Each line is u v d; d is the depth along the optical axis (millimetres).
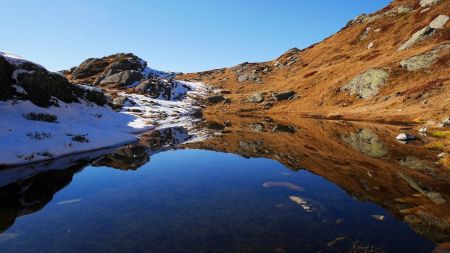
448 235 9445
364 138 29922
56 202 13164
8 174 17453
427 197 13148
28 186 15461
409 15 81625
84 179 16953
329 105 60719
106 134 29062
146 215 11523
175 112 65438
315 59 97375
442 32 59531
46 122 26391
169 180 16812
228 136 34344
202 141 31297
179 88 93375
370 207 12039
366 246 8812
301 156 22844
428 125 34250
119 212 11875
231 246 8938
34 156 20328
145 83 84500
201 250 8703
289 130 38500
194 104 81188
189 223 10680
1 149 19250
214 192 14461
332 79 70312
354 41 91812
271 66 117375
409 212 11445
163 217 11297
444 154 21047
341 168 18797
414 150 23344
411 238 9289
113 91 76125
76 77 99562
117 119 40969
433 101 41531
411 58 54406
